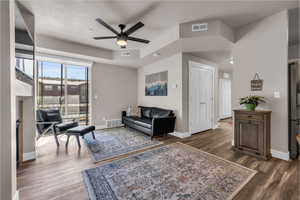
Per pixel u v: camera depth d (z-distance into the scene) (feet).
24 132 7.94
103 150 9.45
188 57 13.23
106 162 7.72
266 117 7.84
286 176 6.25
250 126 8.46
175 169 6.90
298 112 8.11
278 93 8.11
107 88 16.93
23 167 7.18
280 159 7.93
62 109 14.51
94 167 7.16
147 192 5.26
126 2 7.52
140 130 13.39
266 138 7.85
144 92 18.03
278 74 8.11
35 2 7.44
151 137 11.84
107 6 7.86
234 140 9.34
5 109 4.19
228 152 9.04
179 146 10.19
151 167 7.11
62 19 9.20
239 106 9.88
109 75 17.08
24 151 7.91
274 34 8.28
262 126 7.91
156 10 8.20
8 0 4.30
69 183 5.84
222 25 9.24
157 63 15.70
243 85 9.66
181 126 12.66
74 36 11.81
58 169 6.98
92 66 15.79
